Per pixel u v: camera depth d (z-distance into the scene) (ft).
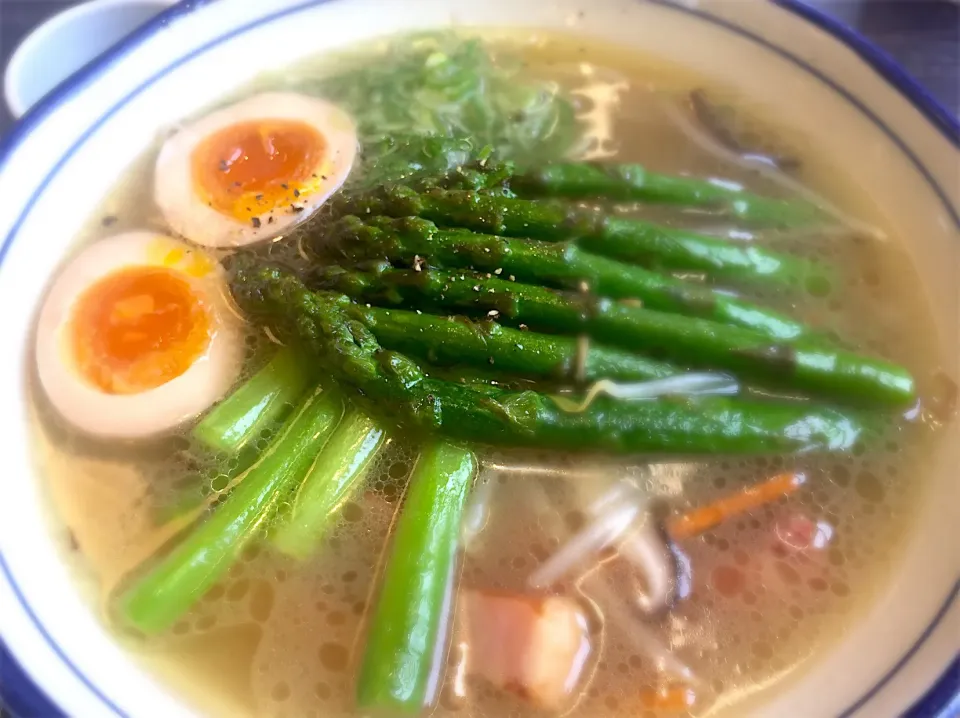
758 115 0.74
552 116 0.75
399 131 0.71
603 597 0.52
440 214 0.60
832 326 0.62
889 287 0.63
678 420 0.53
